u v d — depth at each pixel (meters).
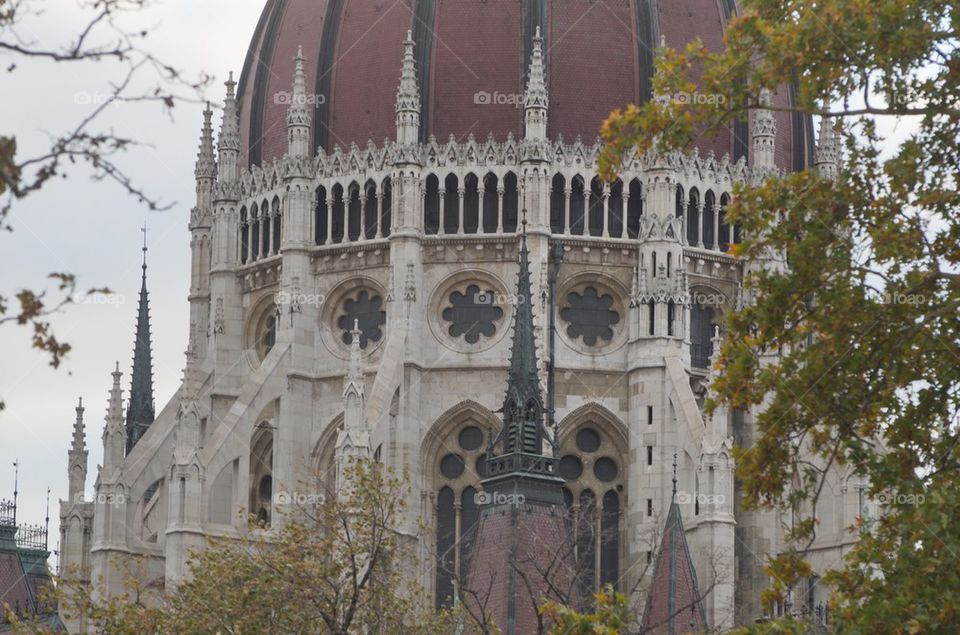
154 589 186.38
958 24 94.19
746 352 100.56
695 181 196.50
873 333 98.44
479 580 161.75
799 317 101.31
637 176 195.25
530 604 156.62
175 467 182.88
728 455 177.12
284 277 196.62
